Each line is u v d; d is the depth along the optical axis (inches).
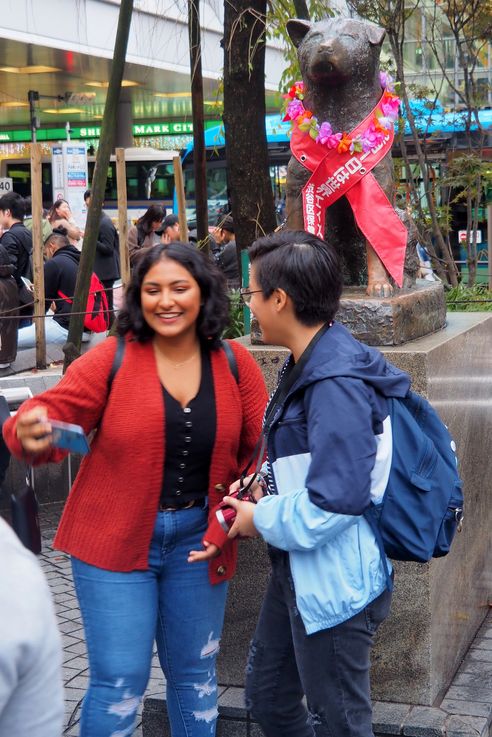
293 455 103.6
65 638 192.9
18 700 62.3
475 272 396.8
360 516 100.8
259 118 281.1
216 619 120.0
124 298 114.3
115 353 113.3
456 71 429.7
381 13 352.8
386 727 137.2
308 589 102.6
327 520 97.6
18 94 1031.6
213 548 111.9
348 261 165.9
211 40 371.6
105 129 224.8
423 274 367.6
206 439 113.6
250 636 148.3
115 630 112.7
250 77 277.0
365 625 104.9
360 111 150.1
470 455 167.5
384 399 103.3
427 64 431.2
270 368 144.4
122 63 219.5
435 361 141.1
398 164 393.4
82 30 647.1
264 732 120.7
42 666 62.4
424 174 381.4
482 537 181.0
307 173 153.1
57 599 216.7
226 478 117.0
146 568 114.2
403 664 141.8
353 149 148.0
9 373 305.3
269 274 104.2
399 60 364.8
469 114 403.2
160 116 1217.4
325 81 147.9
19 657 61.1
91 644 114.1
